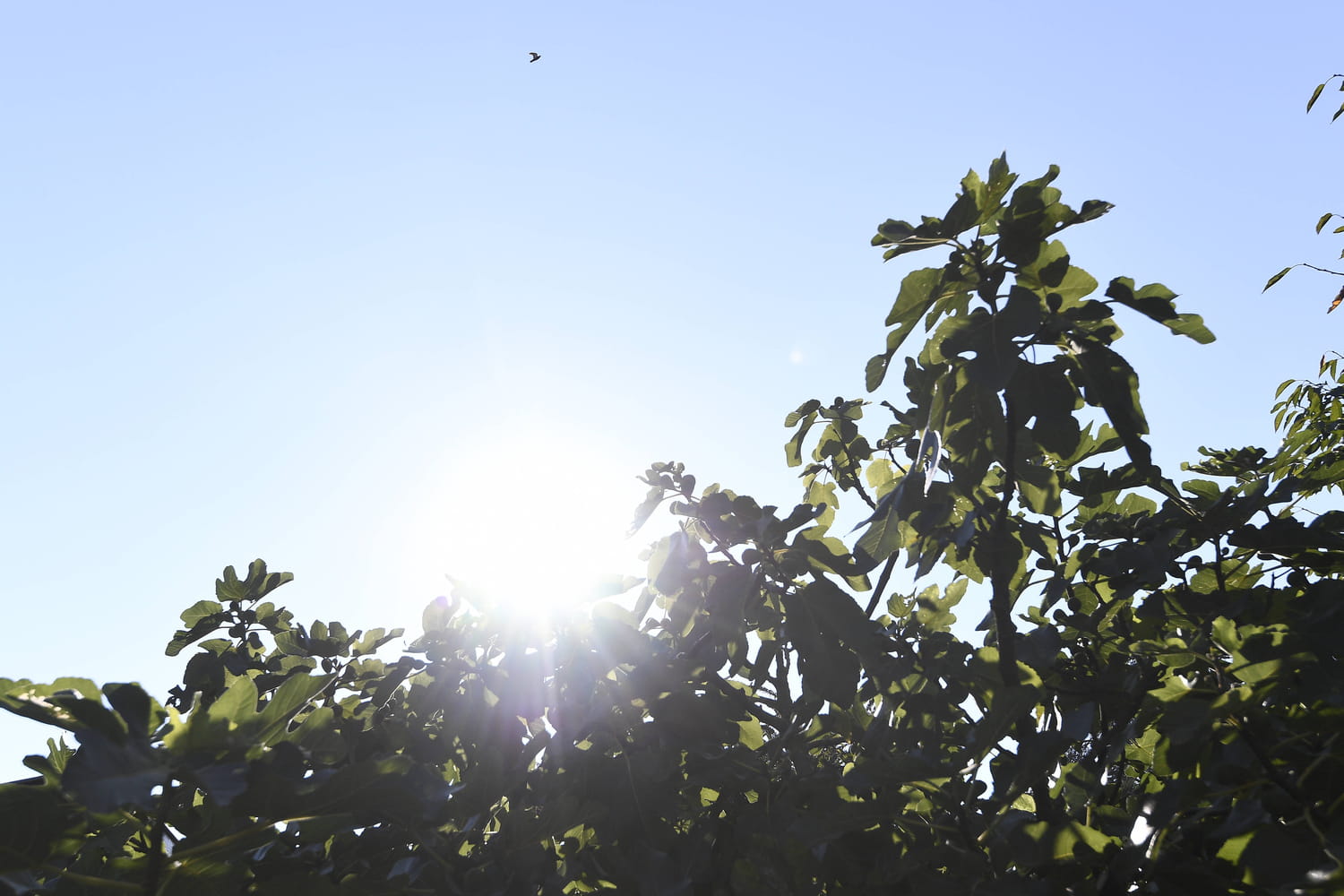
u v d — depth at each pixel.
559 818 2.26
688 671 2.47
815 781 2.36
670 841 2.26
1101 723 2.35
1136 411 2.10
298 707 1.81
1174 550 2.38
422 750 2.62
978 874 1.93
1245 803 1.71
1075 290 2.14
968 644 2.53
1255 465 2.81
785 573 2.49
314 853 2.13
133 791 1.52
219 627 3.17
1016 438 2.21
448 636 2.68
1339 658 1.95
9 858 1.66
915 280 2.15
